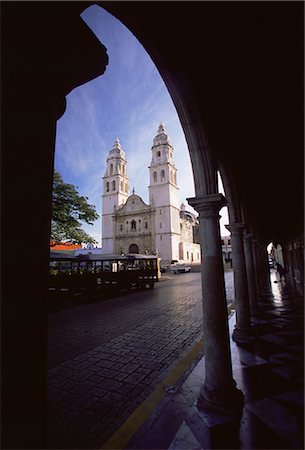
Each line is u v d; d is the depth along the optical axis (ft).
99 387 11.06
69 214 60.18
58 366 13.53
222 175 17.22
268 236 57.36
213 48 9.07
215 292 9.98
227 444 7.01
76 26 3.98
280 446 6.84
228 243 206.90
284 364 12.51
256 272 37.32
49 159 3.61
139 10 6.72
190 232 189.57
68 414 9.02
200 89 9.85
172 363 13.60
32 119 3.33
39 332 3.24
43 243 3.43
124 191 178.81
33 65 3.34
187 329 20.62
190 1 6.91
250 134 14.56
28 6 3.38
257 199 28.99
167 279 86.89
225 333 9.70
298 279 42.09
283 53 8.95
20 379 2.94
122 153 183.21
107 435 7.78
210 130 10.57
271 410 8.58
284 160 18.30
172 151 167.12
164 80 9.46
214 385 9.16
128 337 18.92
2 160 2.99
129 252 156.04
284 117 12.86
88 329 21.67
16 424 2.84
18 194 3.12
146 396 10.18
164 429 7.79
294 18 7.52
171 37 8.09
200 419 8.21
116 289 49.37
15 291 3.00
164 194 150.82
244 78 10.39
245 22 7.86
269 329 18.98
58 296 39.47
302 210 30.63
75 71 4.17
